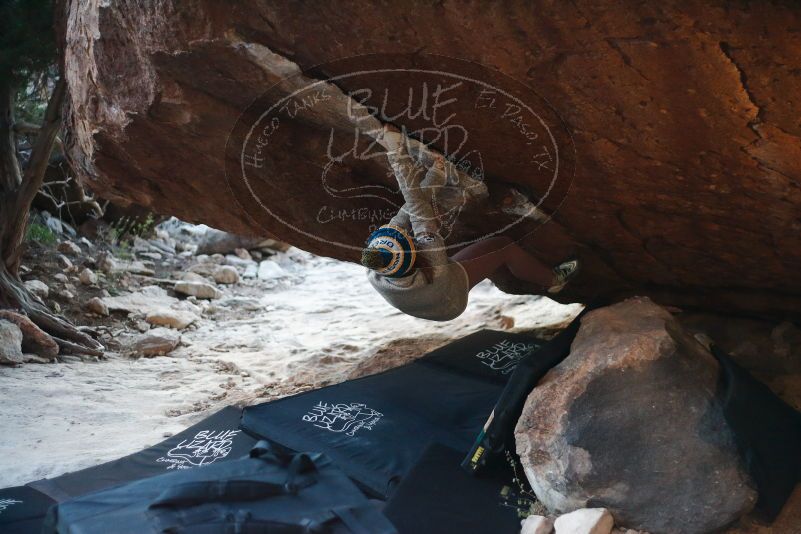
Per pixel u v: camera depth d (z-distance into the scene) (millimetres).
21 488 3389
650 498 2785
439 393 4293
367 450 3566
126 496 2742
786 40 2146
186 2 2729
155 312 7789
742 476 2781
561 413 2980
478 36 2451
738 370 3191
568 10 2262
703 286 4355
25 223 7020
